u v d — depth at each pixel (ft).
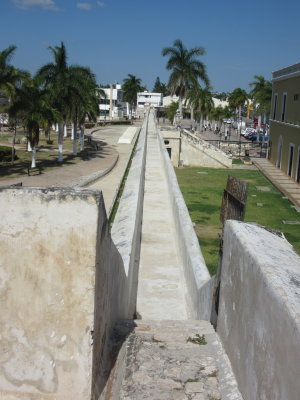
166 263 35.68
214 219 73.77
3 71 99.81
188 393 12.60
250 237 14.05
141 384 12.93
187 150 145.28
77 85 117.91
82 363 11.72
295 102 112.88
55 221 11.18
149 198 55.57
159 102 441.68
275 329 9.72
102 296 13.01
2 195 11.14
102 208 11.77
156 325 18.66
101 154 145.48
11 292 11.56
